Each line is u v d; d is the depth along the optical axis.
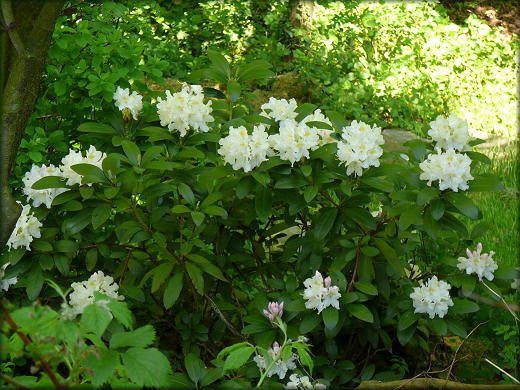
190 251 2.78
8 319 1.26
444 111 7.23
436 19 8.53
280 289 2.94
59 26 3.23
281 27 7.67
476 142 2.87
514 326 3.10
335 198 3.86
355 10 8.45
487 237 4.54
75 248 2.66
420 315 2.76
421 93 7.31
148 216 2.81
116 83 3.34
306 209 3.03
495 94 7.61
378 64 7.73
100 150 3.17
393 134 6.74
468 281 2.85
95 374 1.31
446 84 7.61
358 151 2.56
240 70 3.21
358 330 2.97
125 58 3.32
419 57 7.94
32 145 3.14
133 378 1.33
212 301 2.89
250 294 3.44
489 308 3.14
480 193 5.30
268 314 2.55
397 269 2.72
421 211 2.59
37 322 1.25
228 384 2.21
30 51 2.12
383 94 7.18
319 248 2.86
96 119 3.49
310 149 2.70
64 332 1.29
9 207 2.12
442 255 3.44
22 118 2.16
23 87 2.13
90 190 2.58
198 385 2.25
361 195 2.76
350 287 2.68
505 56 8.43
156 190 2.65
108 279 2.61
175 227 2.82
